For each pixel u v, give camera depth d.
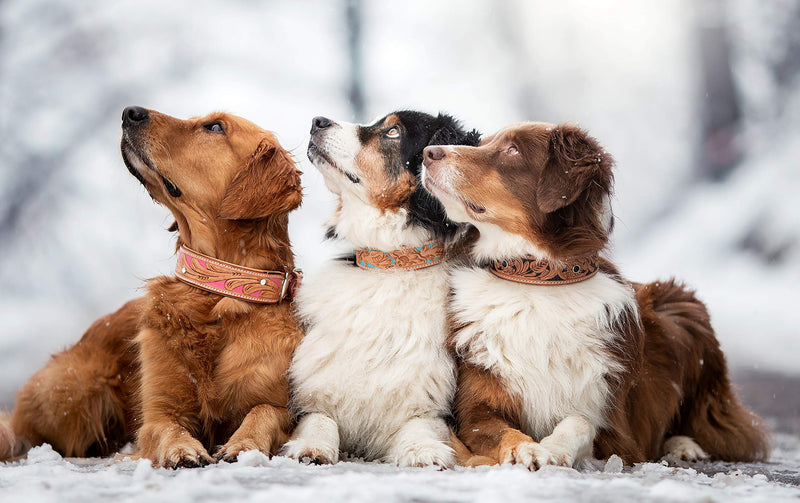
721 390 7.09
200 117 6.27
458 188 5.89
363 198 6.42
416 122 6.62
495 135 6.30
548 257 5.80
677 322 6.93
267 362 5.65
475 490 3.64
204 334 5.59
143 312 5.75
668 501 3.44
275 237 6.14
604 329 5.72
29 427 6.27
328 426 5.57
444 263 6.27
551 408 5.64
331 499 3.24
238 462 4.63
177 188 5.98
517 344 5.64
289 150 6.54
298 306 6.12
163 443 5.03
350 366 5.82
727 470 6.09
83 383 6.21
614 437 5.68
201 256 5.79
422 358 5.80
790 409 11.14
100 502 3.26
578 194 5.72
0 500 3.23
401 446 5.40
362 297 6.00
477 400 5.68
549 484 3.86
